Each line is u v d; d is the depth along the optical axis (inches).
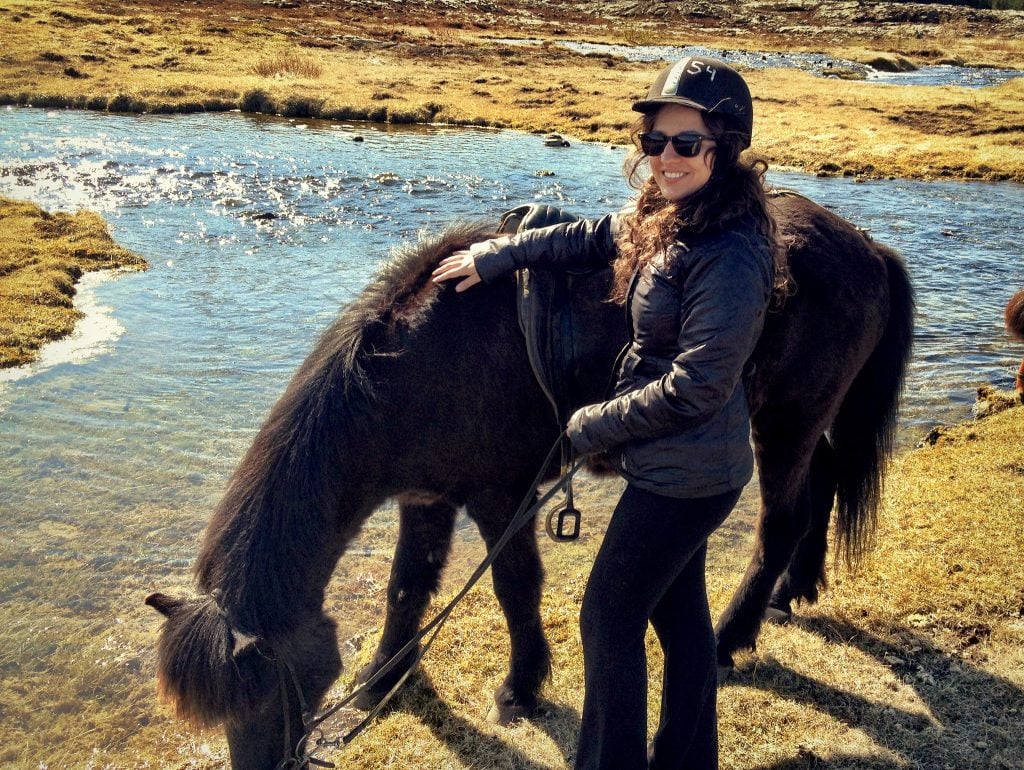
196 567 95.9
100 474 203.5
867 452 140.1
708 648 100.9
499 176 552.7
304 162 572.1
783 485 132.4
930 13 2027.6
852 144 676.7
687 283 85.1
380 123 744.3
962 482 186.7
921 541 164.1
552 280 110.0
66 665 144.9
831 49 1560.0
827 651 138.6
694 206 86.2
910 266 401.1
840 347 126.4
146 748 128.3
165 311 309.0
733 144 85.7
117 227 412.8
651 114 89.0
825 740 120.8
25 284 315.0
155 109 722.2
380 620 156.7
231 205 463.5
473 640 145.2
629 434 88.8
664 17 1946.4
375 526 189.9
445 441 110.4
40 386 246.7
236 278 348.2
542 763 119.2
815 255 123.7
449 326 108.7
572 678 135.6
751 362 108.9
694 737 102.7
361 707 133.3
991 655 134.1
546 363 108.5
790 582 147.3
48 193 461.7
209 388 249.1
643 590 94.0
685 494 90.6
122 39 932.0
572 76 967.0
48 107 703.1
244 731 90.4
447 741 123.5
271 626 90.6
